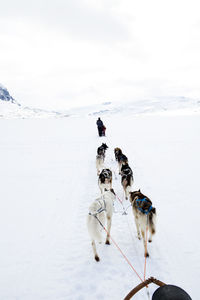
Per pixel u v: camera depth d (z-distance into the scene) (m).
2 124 30.75
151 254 4.50
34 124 31.22
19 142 17.30
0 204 6.99
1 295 3.62
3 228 5.62
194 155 12.10
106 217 4.78
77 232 5.43
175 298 2.03
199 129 21.73
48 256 4.57
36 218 6.11
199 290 3.56
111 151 13.90
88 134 21.11
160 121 32.09
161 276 3.90
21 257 4.54
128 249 4.69
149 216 4.23
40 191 8.03
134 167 10.37
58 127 27.30
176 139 16.73
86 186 8.48
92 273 4.07
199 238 4.93
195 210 6.17
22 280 3.94
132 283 3.78
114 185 8.44
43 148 15.19
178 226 5.42
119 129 24.28
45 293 3.67
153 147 14.39
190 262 4.22
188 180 8.54
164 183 8.31
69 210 6.58
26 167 11.02
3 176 9.73
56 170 10.51
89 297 3.56
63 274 4.07
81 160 12.15
